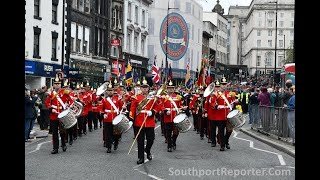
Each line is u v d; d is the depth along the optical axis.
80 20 39.88
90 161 12.28
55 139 13.83
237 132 22.23
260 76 92.19
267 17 102.69
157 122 28.45
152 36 64.00
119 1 49.06
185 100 26.95
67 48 37.12
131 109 12.24
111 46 47.44
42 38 33.28
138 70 55.81
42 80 33.03
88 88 21.03
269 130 18.58
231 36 125.44
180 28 62.59
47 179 9.53
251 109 23.50
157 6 64.50
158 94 12.52
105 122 14.52
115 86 15.08
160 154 13.89
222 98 15.01
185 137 19.78
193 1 72.44
